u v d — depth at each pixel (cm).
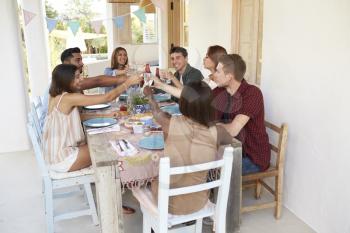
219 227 171
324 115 205
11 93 361
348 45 183
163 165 143
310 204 225
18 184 294
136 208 250
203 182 166
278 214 236
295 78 229
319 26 203
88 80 289
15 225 234
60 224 234
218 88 227
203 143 155
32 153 367
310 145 220
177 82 267
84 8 541
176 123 155
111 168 165
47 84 412
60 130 212
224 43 353
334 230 205
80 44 504
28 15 329
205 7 394
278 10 242
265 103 268
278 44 245
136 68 328
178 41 617
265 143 227
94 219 231
